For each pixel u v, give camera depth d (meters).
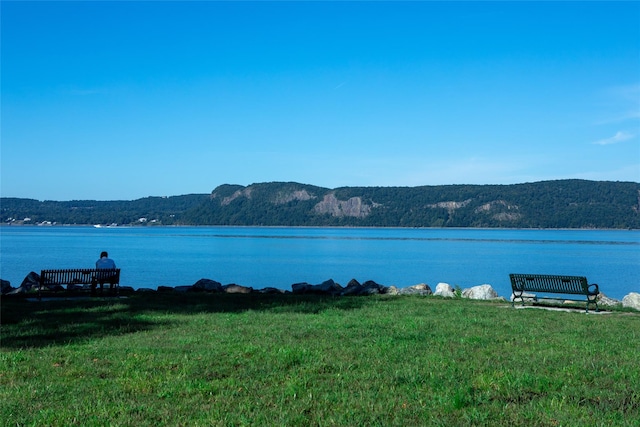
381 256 85.94
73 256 78.19
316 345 9.98
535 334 11.44
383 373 8.07
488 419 6.21
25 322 12.88
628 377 7.89
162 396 7.04
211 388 7.29
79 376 7.94
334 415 6.34
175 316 14.17
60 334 11.30
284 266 65.19
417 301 18.70
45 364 8.56
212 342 10.34
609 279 50.56
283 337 10.84
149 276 50.81
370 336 10.98
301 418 6.17
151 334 11.32
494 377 7.80
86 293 20.31
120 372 8.10
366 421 6.16
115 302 17.41
